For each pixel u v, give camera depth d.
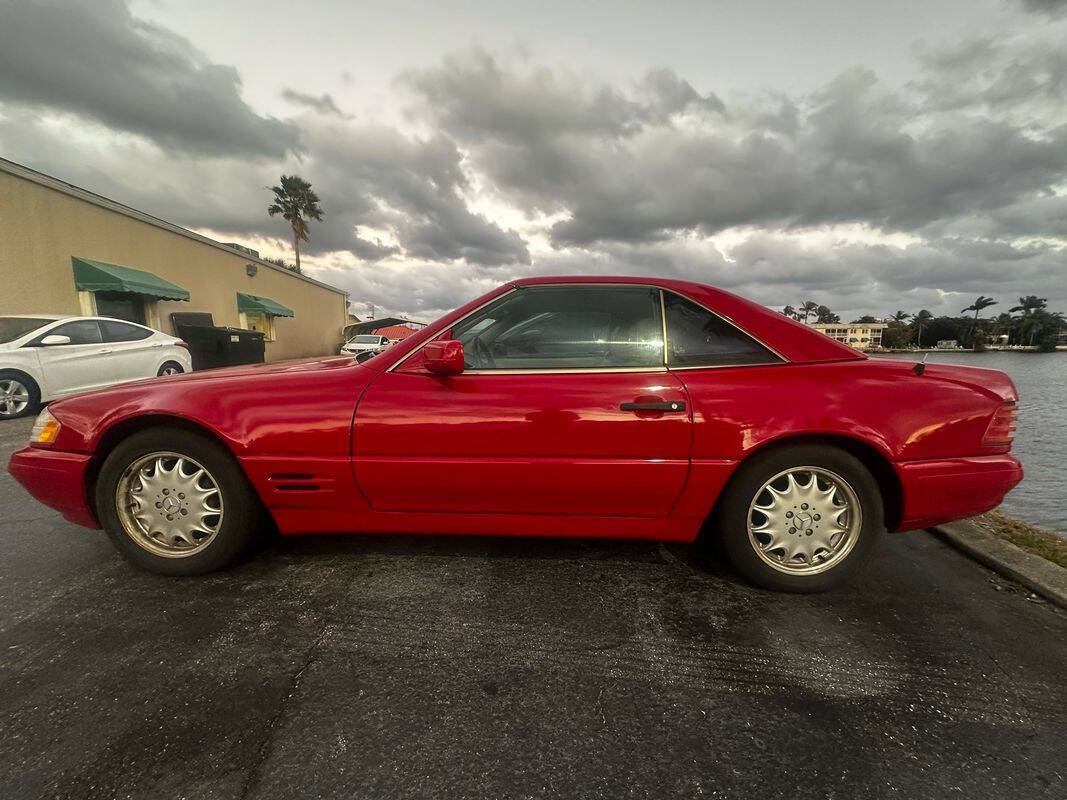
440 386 2.10
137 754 1.27
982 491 2.04
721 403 2.02
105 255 11.78
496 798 1.17
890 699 1.52
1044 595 2.13
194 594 2.06
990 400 2.07
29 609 1.94
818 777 1.24
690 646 1.76
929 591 2.18
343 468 2.09
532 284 2.32
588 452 2.04
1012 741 1.36
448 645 1.75
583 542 2.59
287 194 36.94
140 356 7.87
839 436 2.03
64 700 1.45
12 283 9.54
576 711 1.45
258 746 1.30
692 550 2.53
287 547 2.50
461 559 2.39
